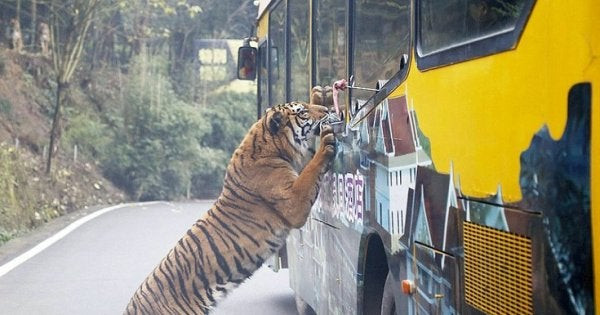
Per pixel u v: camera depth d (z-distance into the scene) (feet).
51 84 91.09
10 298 33.30
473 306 11.49
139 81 100.32
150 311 21.68
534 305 9.74
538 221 9.61
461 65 11.89
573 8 8.93
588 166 8.66
